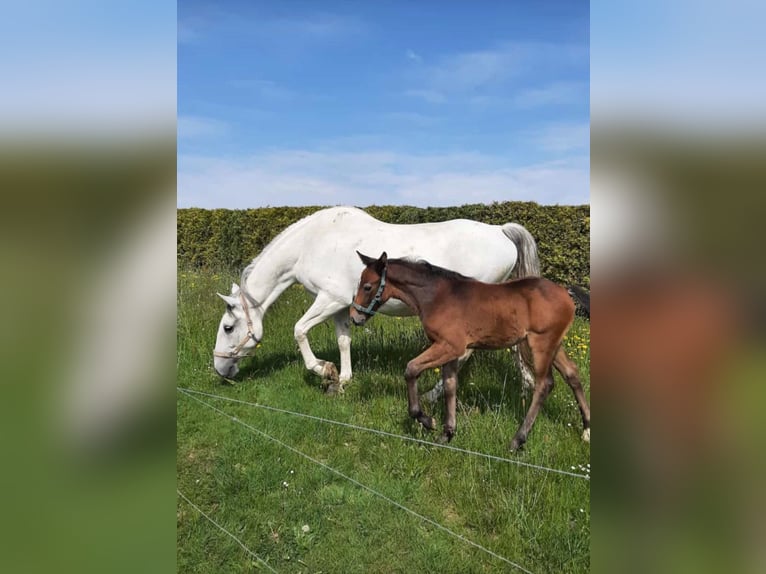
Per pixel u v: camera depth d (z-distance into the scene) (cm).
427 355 298
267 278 404
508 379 378
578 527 250
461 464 298
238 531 267
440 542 254
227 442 332
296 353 462
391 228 385
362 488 290
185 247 817
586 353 417
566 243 557
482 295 291
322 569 246
